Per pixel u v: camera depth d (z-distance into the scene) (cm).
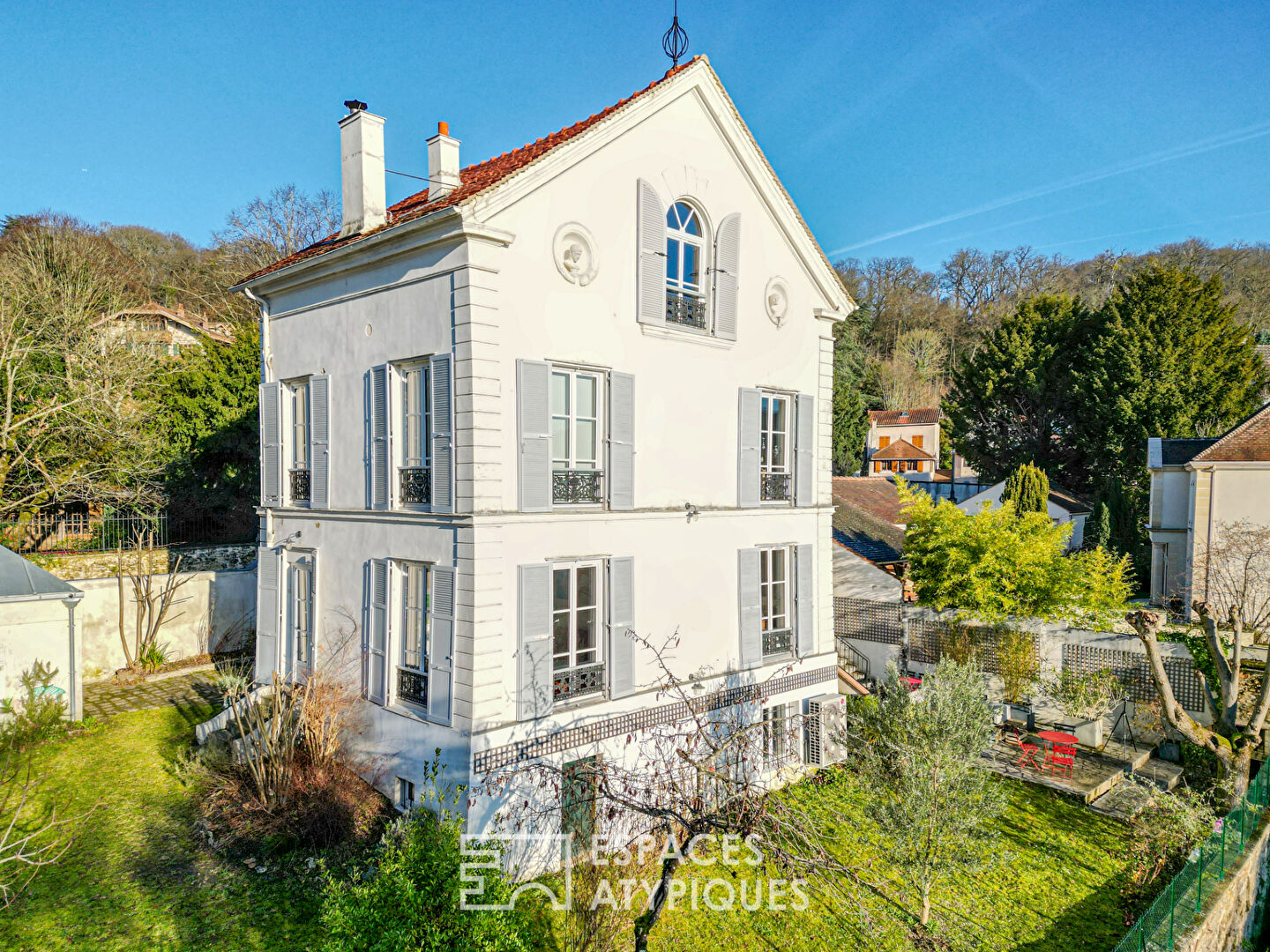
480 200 998
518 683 1052
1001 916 1016
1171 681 1577
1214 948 932
